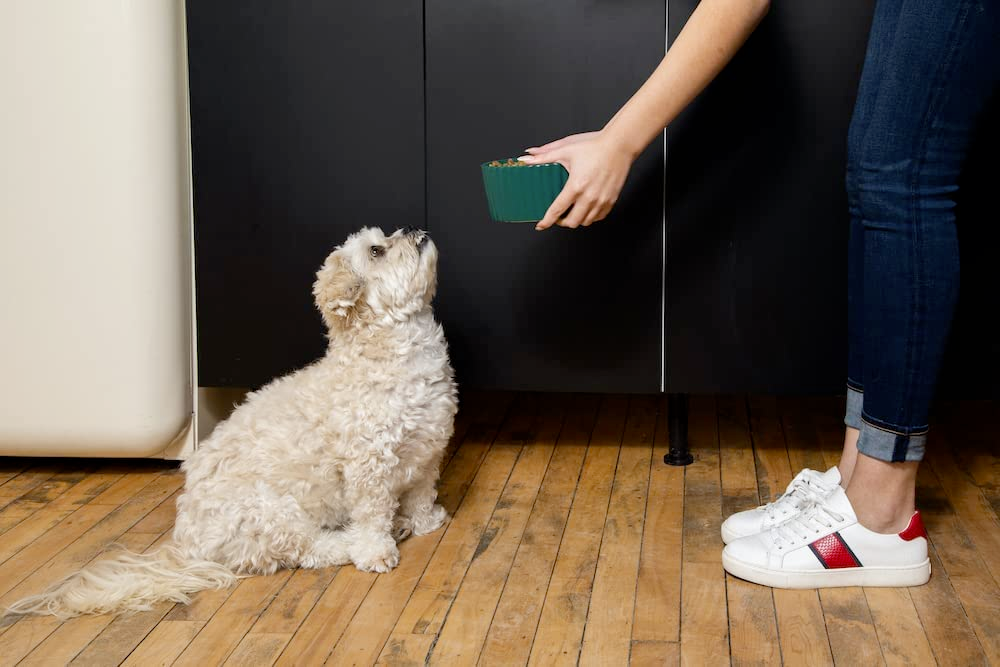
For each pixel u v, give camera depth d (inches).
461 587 58.8
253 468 61.7
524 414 90.2
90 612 56.5
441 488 73.7
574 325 73.5
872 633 52.6
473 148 71.4
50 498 74.0
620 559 61.7
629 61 68.8
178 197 74.8
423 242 62.3
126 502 73.1
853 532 57.1
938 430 83.1
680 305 72.1
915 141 52.1
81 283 74.0
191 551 60.6
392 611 56.2
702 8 57.9
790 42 67.0
